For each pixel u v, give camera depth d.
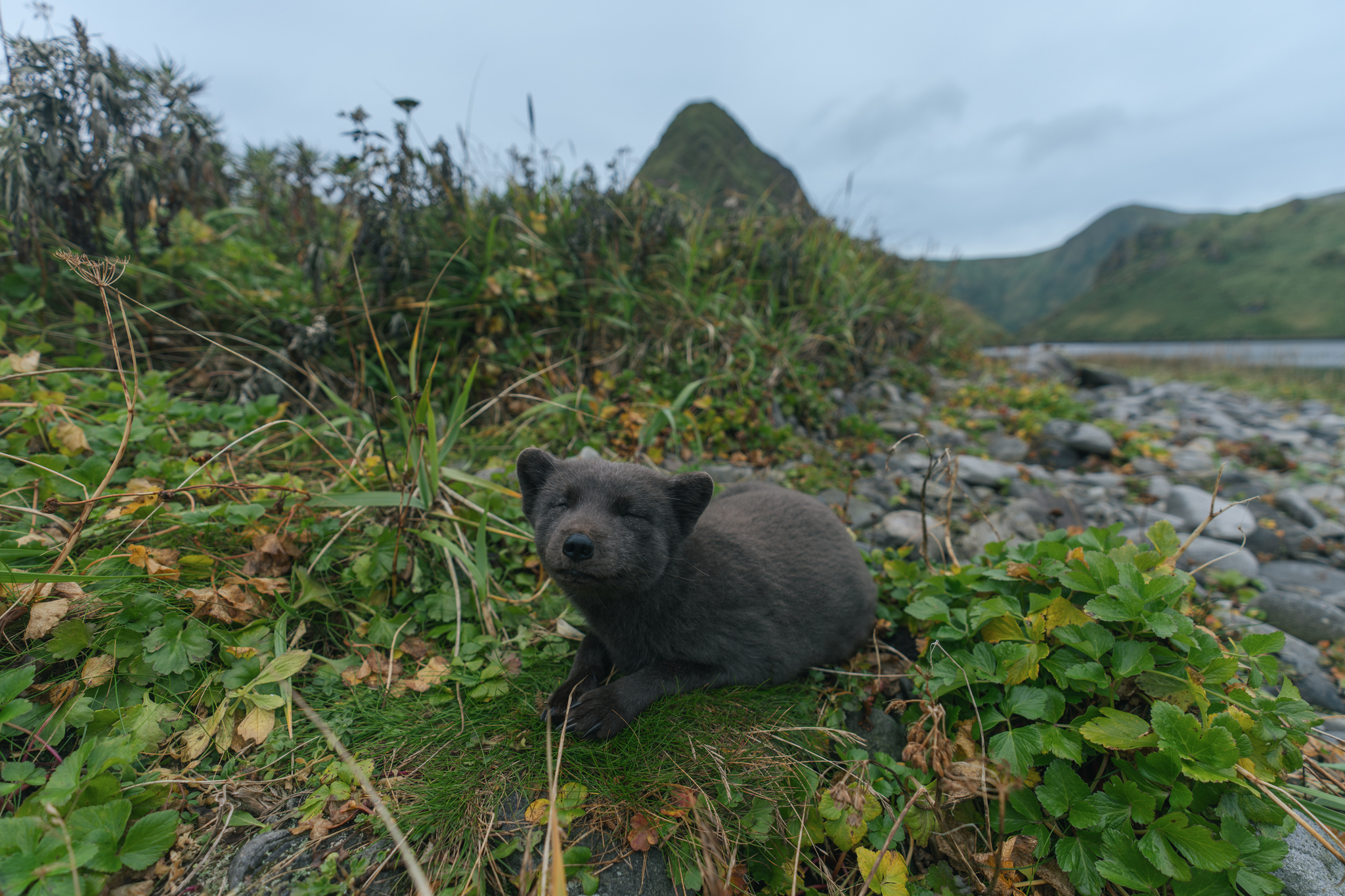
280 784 0.34
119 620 0.36
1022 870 0.32
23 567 0.37
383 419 0.68
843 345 1.04
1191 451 1.07
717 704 0.41
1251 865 0.30
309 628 0.43
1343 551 0.73
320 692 0.39
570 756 0.36
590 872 0.31
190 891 0.29
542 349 0.76
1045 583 0.41
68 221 0.62
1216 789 0.31
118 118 0.63
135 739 0.32
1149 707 0.35
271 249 0.87
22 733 0.32
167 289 0.70
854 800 0.33
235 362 0.69
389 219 0.70
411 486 0.47
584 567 0.37
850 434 0.92
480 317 0.76
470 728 0.38
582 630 0.47
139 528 0.41
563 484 0.43
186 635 0.36
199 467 0.46
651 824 0.33
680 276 0.93
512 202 0.87
